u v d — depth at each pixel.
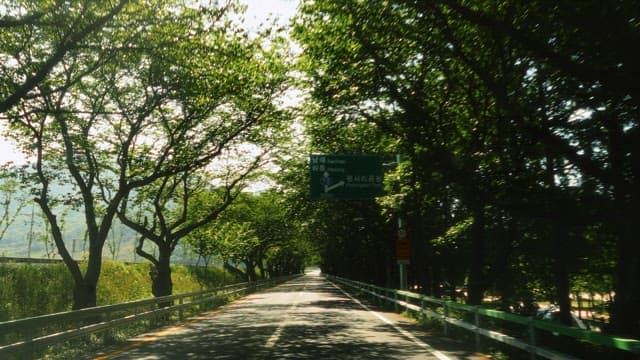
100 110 17.31
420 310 17.59
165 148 20.73
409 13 12.84
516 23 10.23
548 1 9.01
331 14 14.84
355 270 61.84
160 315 17.89
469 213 22.89
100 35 13.44
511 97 12.28
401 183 23.50
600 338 6.20
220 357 10.55
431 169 15.05
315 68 17.58
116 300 25.33
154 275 24.92
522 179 12.21
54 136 17.27
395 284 42.59
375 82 16.38
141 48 13.45
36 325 9.83
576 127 12.49
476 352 11.16
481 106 15.66
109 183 19.64
